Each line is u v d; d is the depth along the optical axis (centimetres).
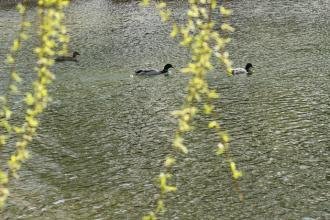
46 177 2644
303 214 2183
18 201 2362
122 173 2689
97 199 2389
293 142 3016
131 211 2266
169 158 917
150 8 9825
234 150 2931
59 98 4225
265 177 2562
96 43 6769
